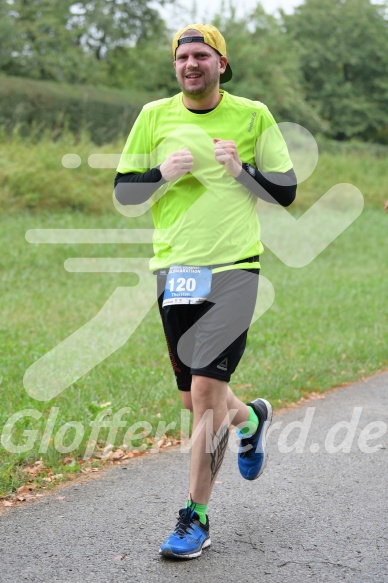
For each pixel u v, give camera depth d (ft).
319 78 321.32
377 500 32.42
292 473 36.06
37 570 25.32
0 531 28.68
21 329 64.59
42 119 165.37
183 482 34.78
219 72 28.53
